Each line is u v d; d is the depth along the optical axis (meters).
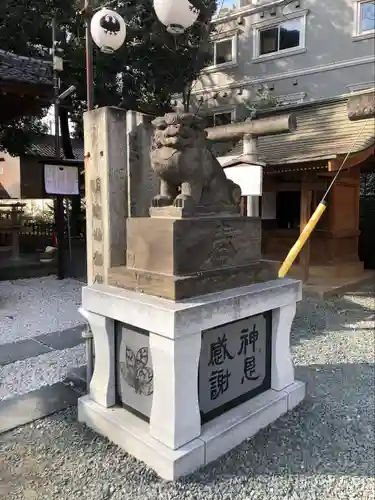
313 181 7.21
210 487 2.38
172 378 2.42
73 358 4.35
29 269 9.55
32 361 4.25
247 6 15.60
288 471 2.55
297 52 14.61
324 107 7.89
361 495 2.37
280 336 3.26
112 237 3.15
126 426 2.73
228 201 3.14
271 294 3.03
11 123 11.89
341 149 6.05
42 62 8.08
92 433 2.92
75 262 10.27
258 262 3.21
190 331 2.42
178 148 2.66
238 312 2.75
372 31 12.91
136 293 2.76
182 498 2.29
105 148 3.09
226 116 16.62
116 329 2.95
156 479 2.44
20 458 2.62
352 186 8.46
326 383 3.84
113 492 2.33
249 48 15.89
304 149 6.73
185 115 2.65
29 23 10.10
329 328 5.52
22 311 6.18
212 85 17.06
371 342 4.99
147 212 3.31
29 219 15.48
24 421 3.06
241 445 2.80
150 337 2.53
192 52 11.23
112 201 3.14
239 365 3.00
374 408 3.37
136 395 2.84
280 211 8.79
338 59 13.73
